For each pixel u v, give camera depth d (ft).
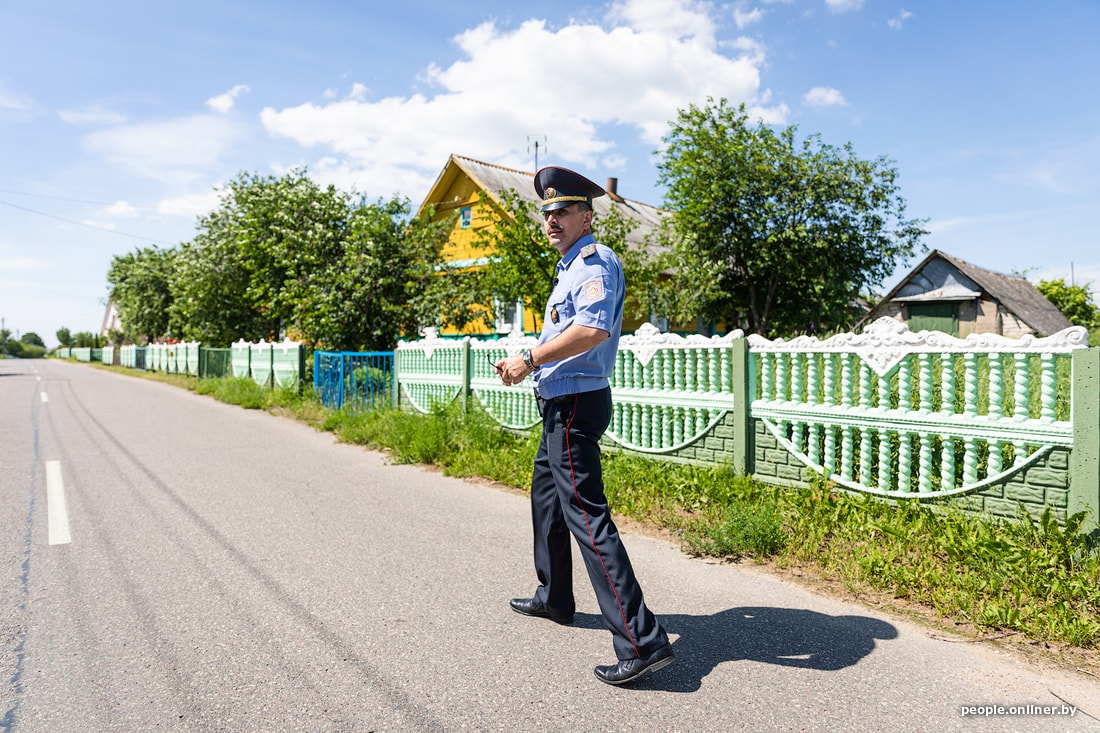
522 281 45.19
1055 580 10.27
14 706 7.72
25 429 32.63
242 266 71.61
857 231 50.55
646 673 8.36
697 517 15.15
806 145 50.72
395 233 49.52
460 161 63.77
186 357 83.76
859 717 7.31
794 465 15.98
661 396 18.95
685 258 52.31
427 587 11.43
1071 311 117.91
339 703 7.71
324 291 48.93
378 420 29.60
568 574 9.80
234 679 8.29
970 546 11.49
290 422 35.58
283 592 11.20
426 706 7.63
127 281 112.47
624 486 17.21
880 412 14.29
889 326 14.12
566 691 7.95
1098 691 7.84
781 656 8.77
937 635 9.34
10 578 11.98
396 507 17.07
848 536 13.00
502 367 8.56
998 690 7.87
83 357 228.43
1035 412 16.42
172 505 17.22
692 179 50.78
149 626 9.87
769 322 54.95
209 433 31.01
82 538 14.38
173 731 7.18
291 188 60.49
